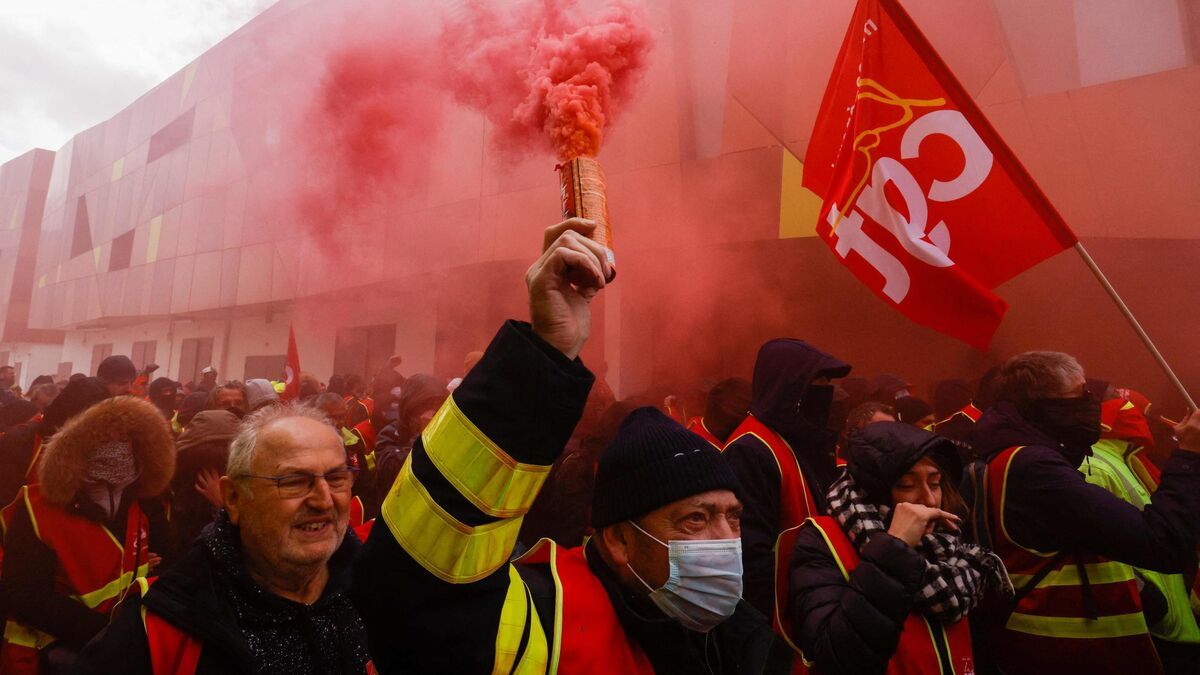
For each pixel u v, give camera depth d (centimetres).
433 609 96
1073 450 241
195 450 288
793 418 266
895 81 299
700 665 136
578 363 100
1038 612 222
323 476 160
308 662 156
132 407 254
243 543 159
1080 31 659
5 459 370
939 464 202
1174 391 663
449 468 96
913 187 291
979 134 280
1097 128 646
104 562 245
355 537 183
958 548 186
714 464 140
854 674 161
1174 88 613
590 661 121
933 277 283
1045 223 264
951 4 723
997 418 244
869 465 196
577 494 330
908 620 180
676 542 135
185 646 139
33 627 228
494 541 98
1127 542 200
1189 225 601
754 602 238
